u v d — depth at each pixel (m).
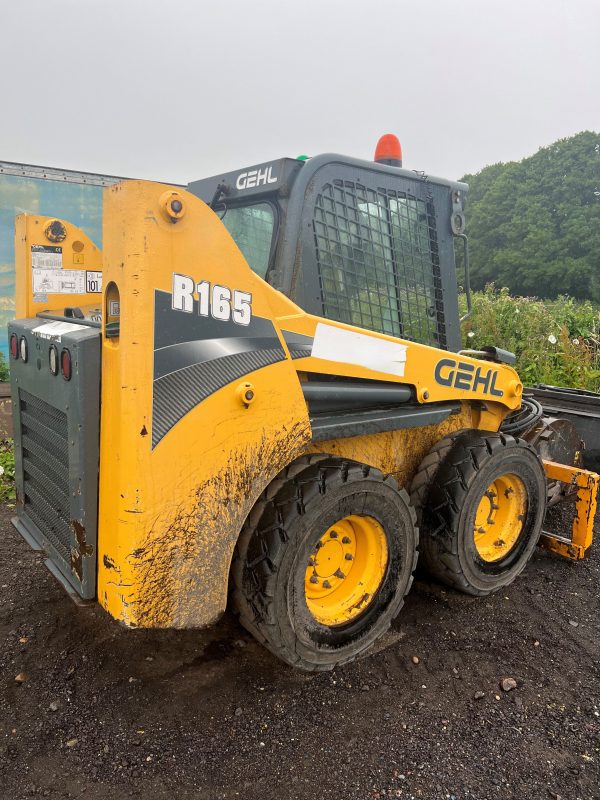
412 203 3.25
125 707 2.54
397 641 3.08
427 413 3.12
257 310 2.34
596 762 2.36
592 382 7.68
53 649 2.89
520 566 3.63
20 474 3.02
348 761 2.31
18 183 7.07
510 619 3.31
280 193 2.76
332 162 2.83
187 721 2.48
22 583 3.46
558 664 2.95
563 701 2.69
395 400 2.98
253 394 2.30
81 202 7.42
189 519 2.20
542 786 2.24
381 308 3.13
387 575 2.89
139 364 2.01
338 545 2.82
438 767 2.30
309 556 2.54
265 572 2.42
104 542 2.22
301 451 2.77
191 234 2.10
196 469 2.18
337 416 2.77
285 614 2.49
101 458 2.22
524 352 8.20
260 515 2.46
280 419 2.42
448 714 2.58
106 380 2.14
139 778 2.20
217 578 2.33
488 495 3.53
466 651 3.02
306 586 2.73
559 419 4.40
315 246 2.79
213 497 2.25
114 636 3.01
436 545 3.28
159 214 2.01
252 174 2.93
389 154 3.25
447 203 3.42
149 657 2.87
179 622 2.26
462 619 3.29
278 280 2.73
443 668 2.88
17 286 3.38
